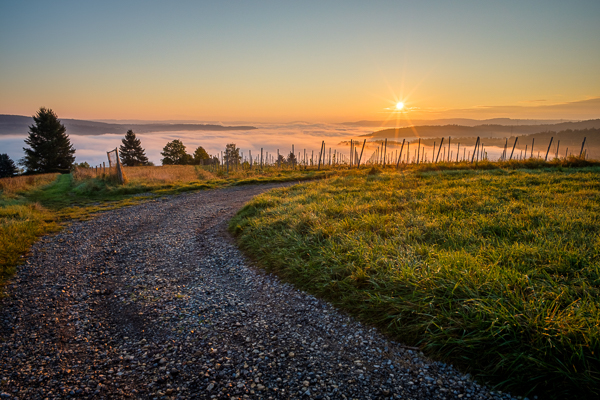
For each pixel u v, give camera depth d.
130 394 3.77
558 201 9.24
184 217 14.35
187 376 4.04
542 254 5.27
